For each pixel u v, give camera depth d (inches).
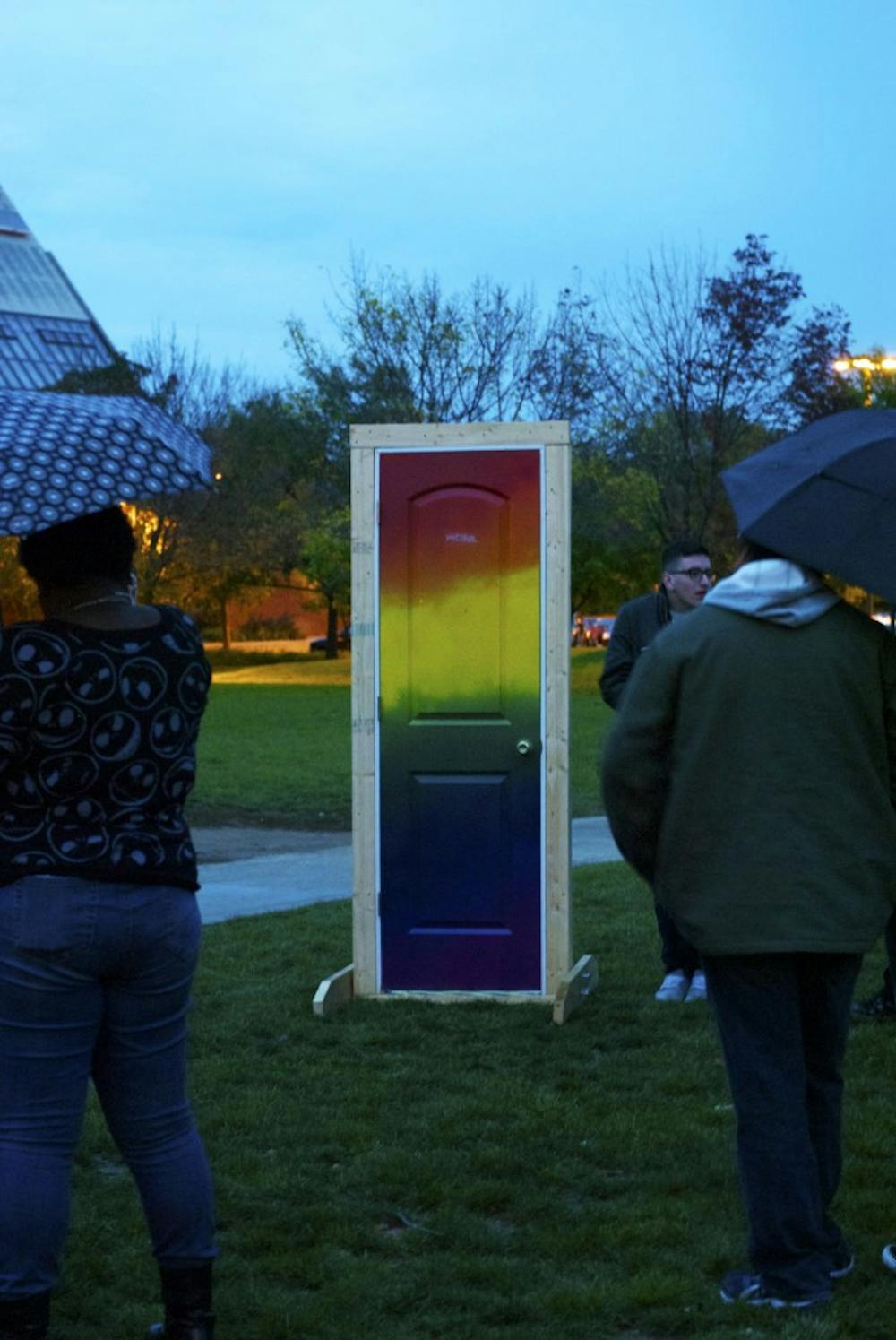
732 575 141.7
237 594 2413.9
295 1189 175.2
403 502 265.6
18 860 118.7
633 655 266.5
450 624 266.8
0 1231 120.3
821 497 138.2
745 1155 139.5
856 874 135.3
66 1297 146.2
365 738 270.5
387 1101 211.3
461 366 1487.5
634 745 138.6
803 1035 143.9
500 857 269.1
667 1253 156.9
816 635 136.6
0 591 1120.2
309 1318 140.9
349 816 609.9
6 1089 121.5
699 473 1334.9
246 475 2043.6
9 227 4180.6
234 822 587.5
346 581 1715.1
